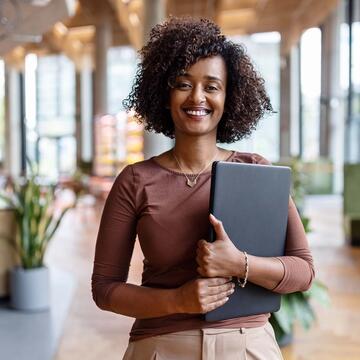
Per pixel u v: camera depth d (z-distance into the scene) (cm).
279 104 1714
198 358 96
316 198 1300
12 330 317
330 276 472
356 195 681
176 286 97
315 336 313
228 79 104
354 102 1196
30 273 357
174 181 101
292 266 97
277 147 1716
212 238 91
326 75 1469
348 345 299
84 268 499
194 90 99
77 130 1984
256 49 1800
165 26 105
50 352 282
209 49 98
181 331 97
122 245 102
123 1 1188
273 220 99
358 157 1188
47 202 371
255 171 96
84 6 1392
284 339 295
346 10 1212
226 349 96
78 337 306
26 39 674
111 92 1962
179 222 98
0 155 2072
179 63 98
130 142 1258
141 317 95
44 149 2042
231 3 1384
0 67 2009
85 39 1739
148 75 106
